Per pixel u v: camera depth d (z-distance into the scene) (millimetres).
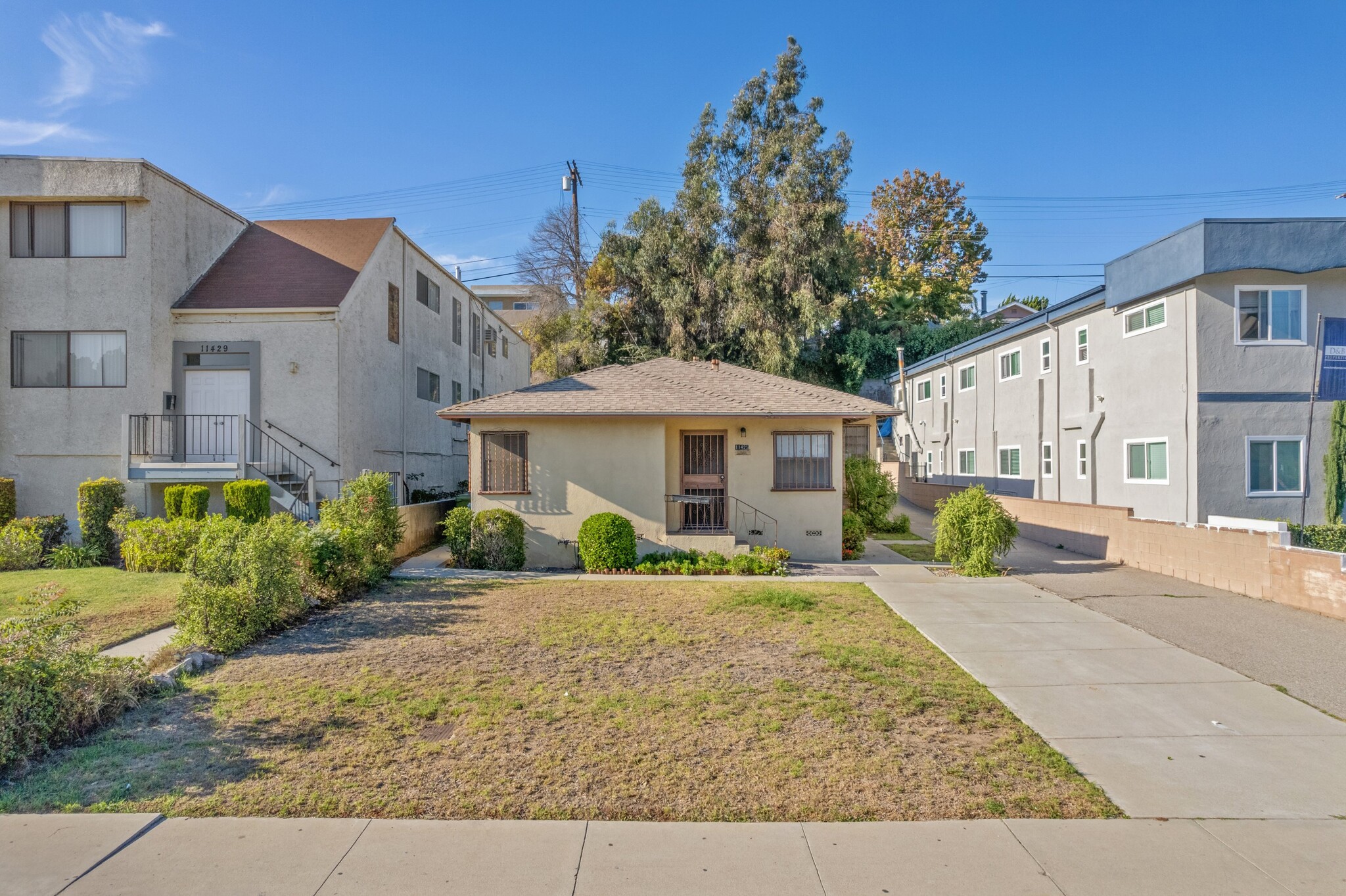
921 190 50156
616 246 30031
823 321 26359
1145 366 17188
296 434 16484
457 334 25859
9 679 5227
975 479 26859
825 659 7633
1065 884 3705
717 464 15547
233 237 19172
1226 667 7562
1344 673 7367
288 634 8594
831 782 4820
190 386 16641
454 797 4570
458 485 25500
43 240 16266
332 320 16547
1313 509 15430
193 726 5699
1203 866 3879
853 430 30375
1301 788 4816
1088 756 5305
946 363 29406
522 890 3633
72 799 4531
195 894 3582
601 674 7074
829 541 15133
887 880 3727
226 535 9305
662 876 3750
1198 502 15461
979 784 4809
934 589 11797
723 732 5625
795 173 26750
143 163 15938
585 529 13742
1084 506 16312
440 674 7027
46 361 16219
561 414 14062
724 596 10836
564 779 4828
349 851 3967
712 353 28000
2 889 3596
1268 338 15492
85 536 14312
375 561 12250
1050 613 10031
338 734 5535
